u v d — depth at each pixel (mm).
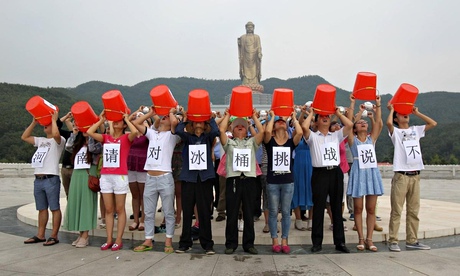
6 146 34844
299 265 5422
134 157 7570
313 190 6285
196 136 6309
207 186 6184
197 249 6453
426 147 44812
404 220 8648
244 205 6172
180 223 8102
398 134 6594
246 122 6547
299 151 7582
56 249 6441
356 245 6766
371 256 5910
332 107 6266
